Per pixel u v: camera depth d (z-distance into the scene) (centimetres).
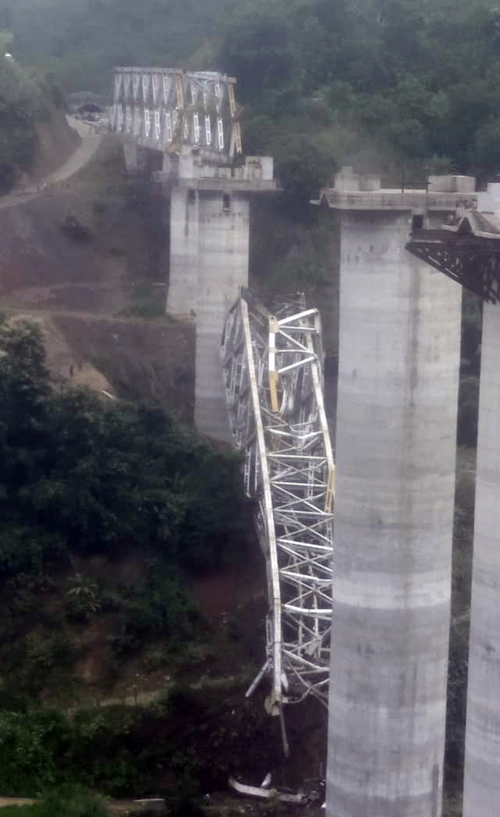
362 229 4300
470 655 3638
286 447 6844
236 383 7656
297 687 5878
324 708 5934
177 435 7506
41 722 5994
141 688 6238
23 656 6381
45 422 7119
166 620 6544
